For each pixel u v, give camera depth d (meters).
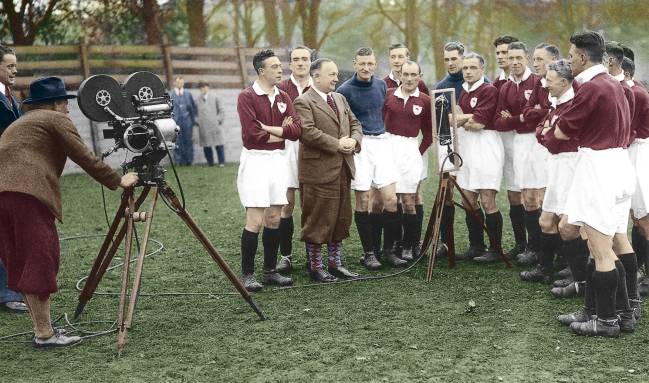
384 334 5.43
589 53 5.23
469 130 7.51
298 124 6.61
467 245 8.44
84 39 23.61
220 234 9.50
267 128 6.48
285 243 7.44
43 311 5.27
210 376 4.69
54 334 5.36
